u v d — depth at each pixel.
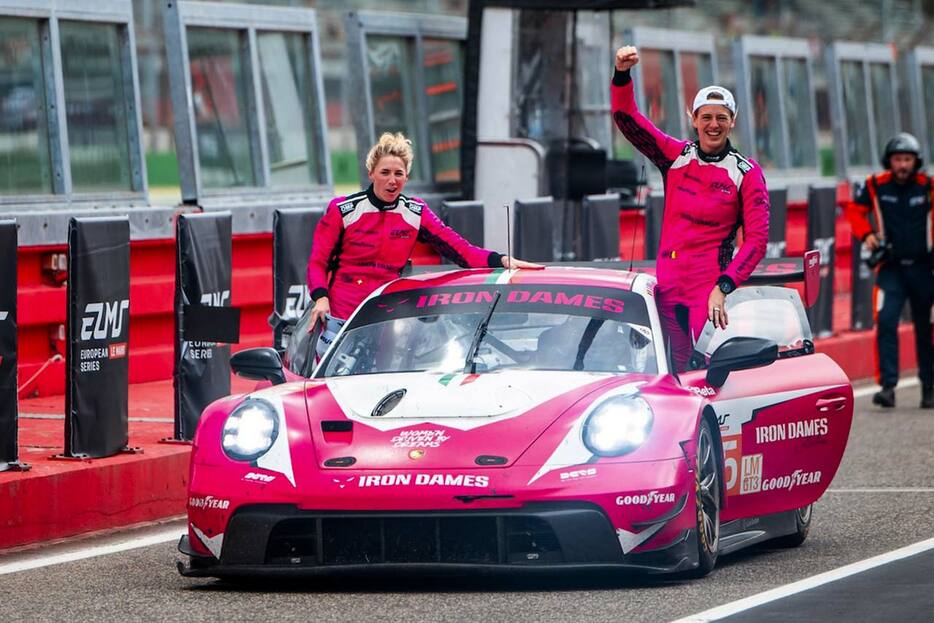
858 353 46.41
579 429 18.16
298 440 18.41
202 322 26.50
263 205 37.72
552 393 18.77
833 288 46.25
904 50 80.44
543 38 48.47
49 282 32.47
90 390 24.81
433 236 24.25
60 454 24.88
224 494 18.20
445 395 18.86
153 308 34.72
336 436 18.39
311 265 24.03
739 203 22.56
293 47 41.06
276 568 18.03
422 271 23.89
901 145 38.75
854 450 32.28
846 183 58.09
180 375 26.83
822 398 22.42
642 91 53.03
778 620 16.47
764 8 86.00
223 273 27.78
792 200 55.66
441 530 17.69
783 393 21.78
